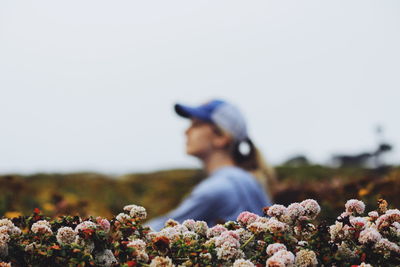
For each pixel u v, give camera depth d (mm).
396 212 3725
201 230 3879
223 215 4969
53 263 3375
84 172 15641
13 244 3471
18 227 3889
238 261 3344
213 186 5016
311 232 3607
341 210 5707
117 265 3332
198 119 5484
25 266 3447
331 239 3684
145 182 13742
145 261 3398
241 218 3816
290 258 3320
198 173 14367
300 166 15789
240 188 5082
